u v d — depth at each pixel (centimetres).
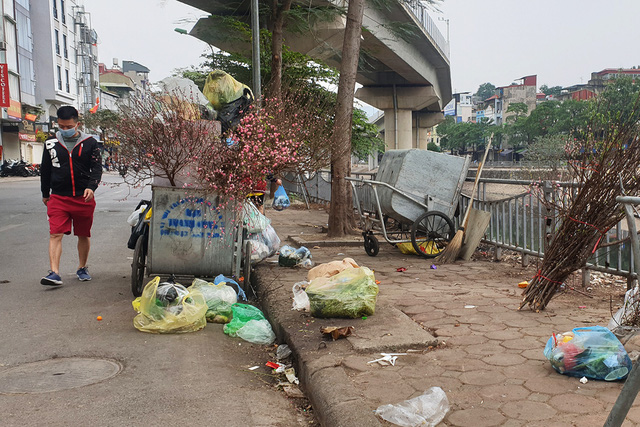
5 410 306
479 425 265
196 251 530
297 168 622
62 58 5597
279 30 1630
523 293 468
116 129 526
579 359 315
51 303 545
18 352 407
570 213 437
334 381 319
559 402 287
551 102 7962
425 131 7331
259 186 621
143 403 320
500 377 321
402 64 3366
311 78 1995
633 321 361
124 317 498
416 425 264
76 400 322
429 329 417
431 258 750
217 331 468
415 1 1352
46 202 618
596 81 8631
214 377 365
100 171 612
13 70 4100
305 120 705
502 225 707
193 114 533
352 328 398
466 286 567
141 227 573
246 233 578
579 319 430
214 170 516
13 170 3800
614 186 415
